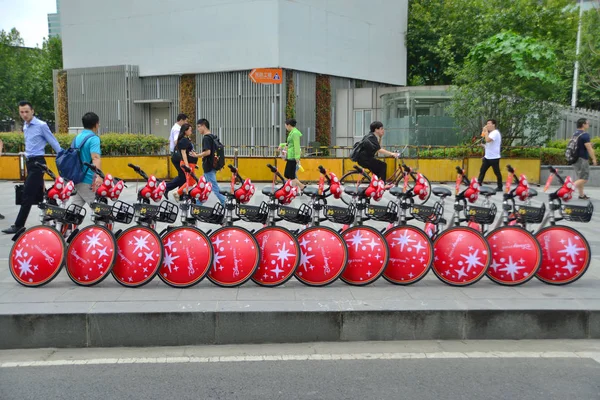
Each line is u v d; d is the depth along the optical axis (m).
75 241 5.38
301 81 22.25
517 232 5.57
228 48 21.91
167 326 4.63
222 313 4.64
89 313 4.59
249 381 3.94
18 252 5.36
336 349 4.56
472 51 16.44
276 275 5.41
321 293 5.21
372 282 5.47
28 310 4.62
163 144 18.30
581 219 5.59
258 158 15.53
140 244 5.33
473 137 16.69
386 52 27.03
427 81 31.75
